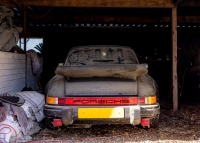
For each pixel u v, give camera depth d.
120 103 2.77
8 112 2.76
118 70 2.68
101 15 7.53
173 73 4.66
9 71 4.14
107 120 2.72
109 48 3.96
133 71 2.70
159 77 7.70
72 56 3.88
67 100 2.77
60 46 9.48
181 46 6.47
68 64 3.77
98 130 3.29
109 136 3.01
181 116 4.16
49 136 3.01
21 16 7.44
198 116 4.15
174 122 3.72
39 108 3.43
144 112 2.77
